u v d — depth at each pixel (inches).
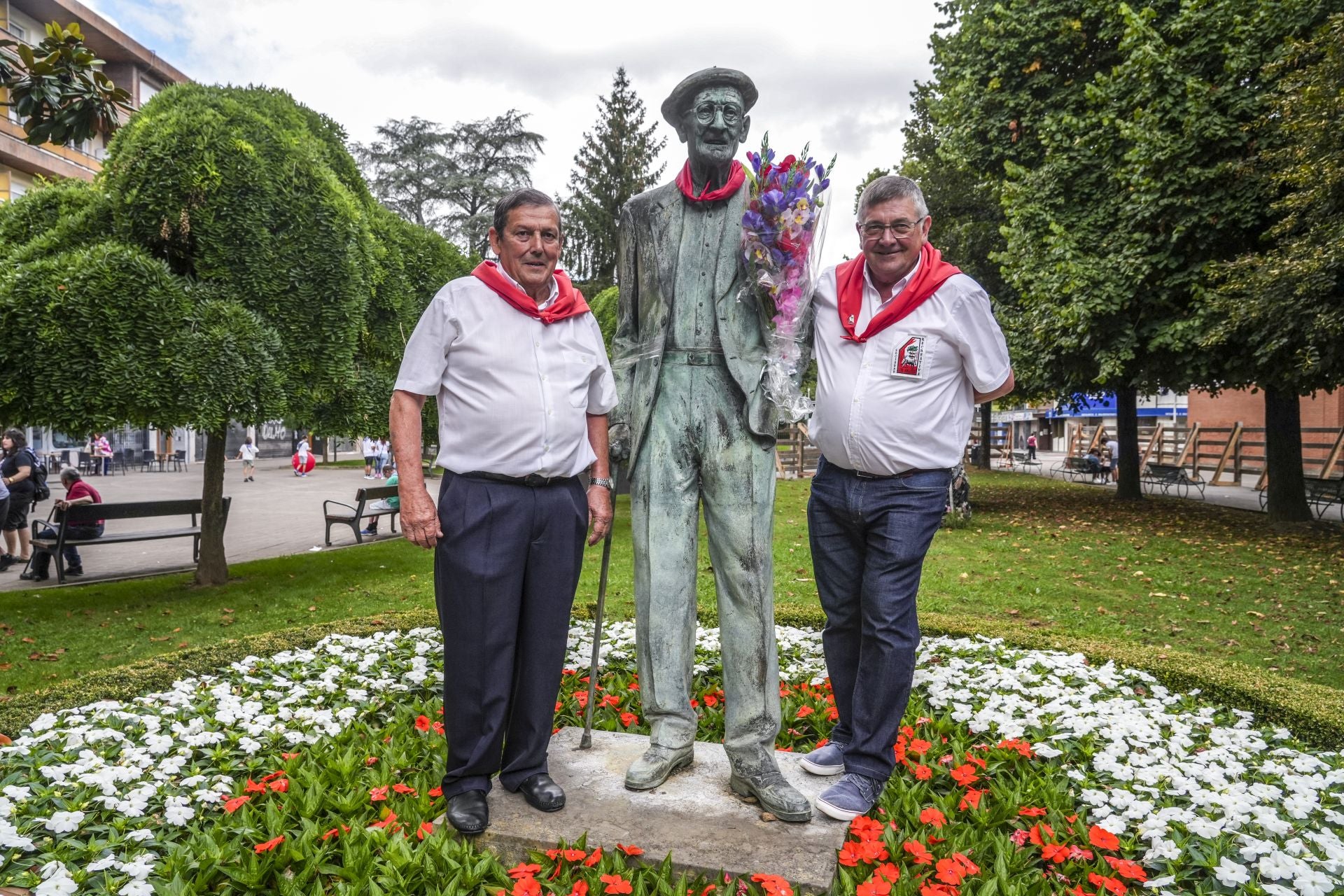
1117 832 107.8
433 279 398.3
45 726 137.4
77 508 374.6
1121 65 480.7
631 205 120.3
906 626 111.2
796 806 105.0
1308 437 938.7
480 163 1488.7
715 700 156.3
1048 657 179.3
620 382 119.3
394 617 223.8
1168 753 132.0
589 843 100.7
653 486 116.0
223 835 103.4
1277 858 97.4
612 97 1197.1
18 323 268.7
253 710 144.9
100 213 307.9
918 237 110.2
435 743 131.6
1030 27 530.0
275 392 302.7
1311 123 362.6
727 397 115.1
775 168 109.4
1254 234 439.8
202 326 287.4
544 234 105.7
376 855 99.0
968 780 116.9
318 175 315.6
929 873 97.9
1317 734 145.6
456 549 104.6
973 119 577.9
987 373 112.6
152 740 129.0
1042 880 97.4
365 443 1179.9
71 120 199.9
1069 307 472.4
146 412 280.2
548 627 108.8
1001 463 1412.4
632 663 182.7
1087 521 551.2
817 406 118.1
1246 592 330.6
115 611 304.3
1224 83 429.7
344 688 161.5
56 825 102.6
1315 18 399.5
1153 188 442.3
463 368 105.1
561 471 107.5
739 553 113.3
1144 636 262.5
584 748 127.7
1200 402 1122.7
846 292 115.3
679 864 96.9
